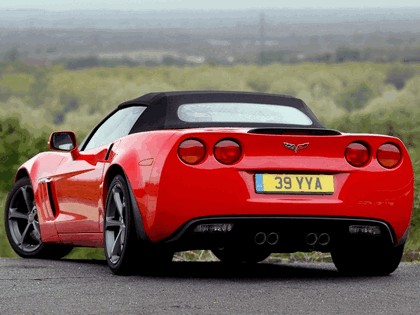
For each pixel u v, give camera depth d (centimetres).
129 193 1162
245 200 1104
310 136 1124
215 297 995
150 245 1142
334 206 1123
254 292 1032
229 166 1106
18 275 1198
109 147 1252
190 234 1113
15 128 2519
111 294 1019
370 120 2711
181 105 1231
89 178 1291
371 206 1138
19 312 907
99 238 1280
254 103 1263
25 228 1528
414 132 2600
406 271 1268
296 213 1112
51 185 1427
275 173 1116
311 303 956
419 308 930
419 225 1758
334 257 1265
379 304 953
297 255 1641
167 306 936
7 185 2269
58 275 1198
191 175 1103
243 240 1127
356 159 1140
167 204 1109
